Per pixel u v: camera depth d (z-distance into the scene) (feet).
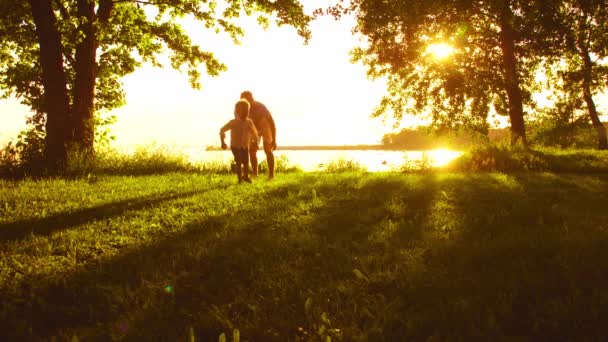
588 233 13.84
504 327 8.20
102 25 44.04
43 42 41.34
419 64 71.82
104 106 60.08
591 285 9.80
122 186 28.71
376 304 9.21
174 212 19.62
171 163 44.60
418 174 36.55
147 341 8.17
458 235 14.67
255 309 9.27
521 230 14.90
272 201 21.93
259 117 31.78
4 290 10.68
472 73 67.56
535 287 9.96
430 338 7.72
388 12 54.95
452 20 59.36
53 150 41.01
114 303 9.95
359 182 28.71
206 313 9.26
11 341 8.27
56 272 11.94
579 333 7.83
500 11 47.37
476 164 40.73
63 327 8.89
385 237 14.66
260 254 13.20
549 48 61.31
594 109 88.58
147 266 12.30
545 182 27.27
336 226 16.44
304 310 9.30
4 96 54.70
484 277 10.64
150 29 56.70
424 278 10.62
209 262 12.53
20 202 21.81
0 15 47.21
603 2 50.01
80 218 18.40
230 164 45.09
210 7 55.67
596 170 37.58
